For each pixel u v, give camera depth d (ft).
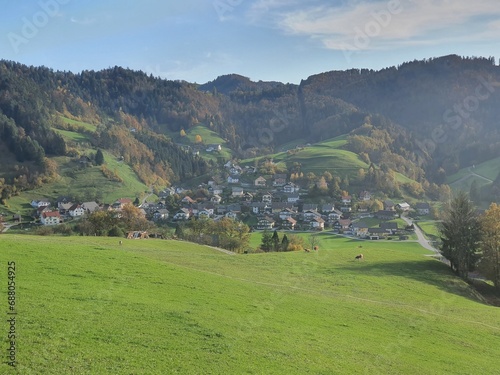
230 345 85.56
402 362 94.53
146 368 70.03
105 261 140.36
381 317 129.49
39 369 63.93
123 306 97.81
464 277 235.81
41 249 141.90
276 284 158.71
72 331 79.20
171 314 97.60
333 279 181.88
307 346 93.04
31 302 90.58
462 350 111.04
